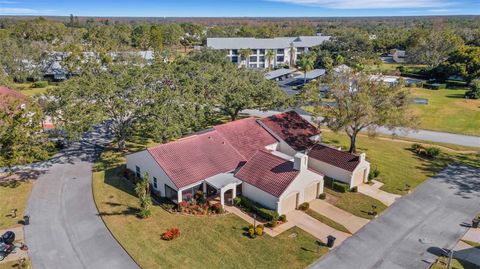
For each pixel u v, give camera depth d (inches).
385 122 1729.8
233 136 1772.9
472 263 1127.6
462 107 3068.4
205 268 1084.5
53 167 1768.0
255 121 1919.3
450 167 1859.0
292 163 1451.8
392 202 1496.1
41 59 3922.2
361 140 2233.0
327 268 1100.5
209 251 1163.3
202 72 2459.4
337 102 1836.9
